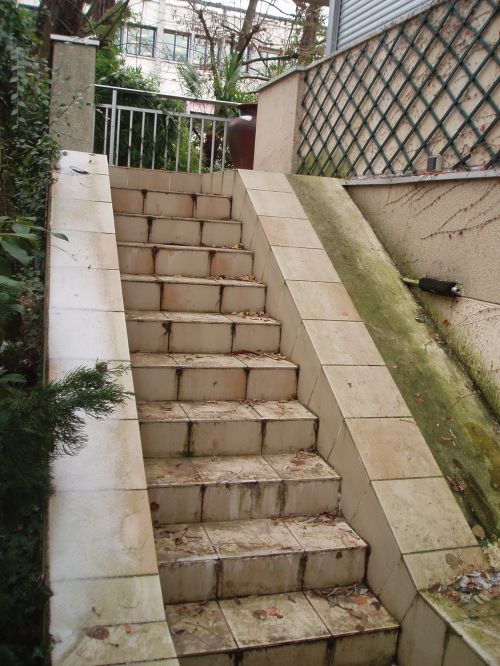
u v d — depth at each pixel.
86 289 3.18
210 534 2.62
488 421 3.15
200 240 4.53
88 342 2.84
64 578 1.97
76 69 5.72
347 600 2.55
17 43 4.38
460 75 3.83
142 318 3.48
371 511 2.63
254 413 3.15
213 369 3.29
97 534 2.12
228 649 2.18
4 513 1.93
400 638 2.40
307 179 4.83
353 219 4.49
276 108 6.33
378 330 3.54
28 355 3.61
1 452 1.69
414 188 4.00
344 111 5.16
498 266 3.22
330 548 2.60
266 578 2.52
